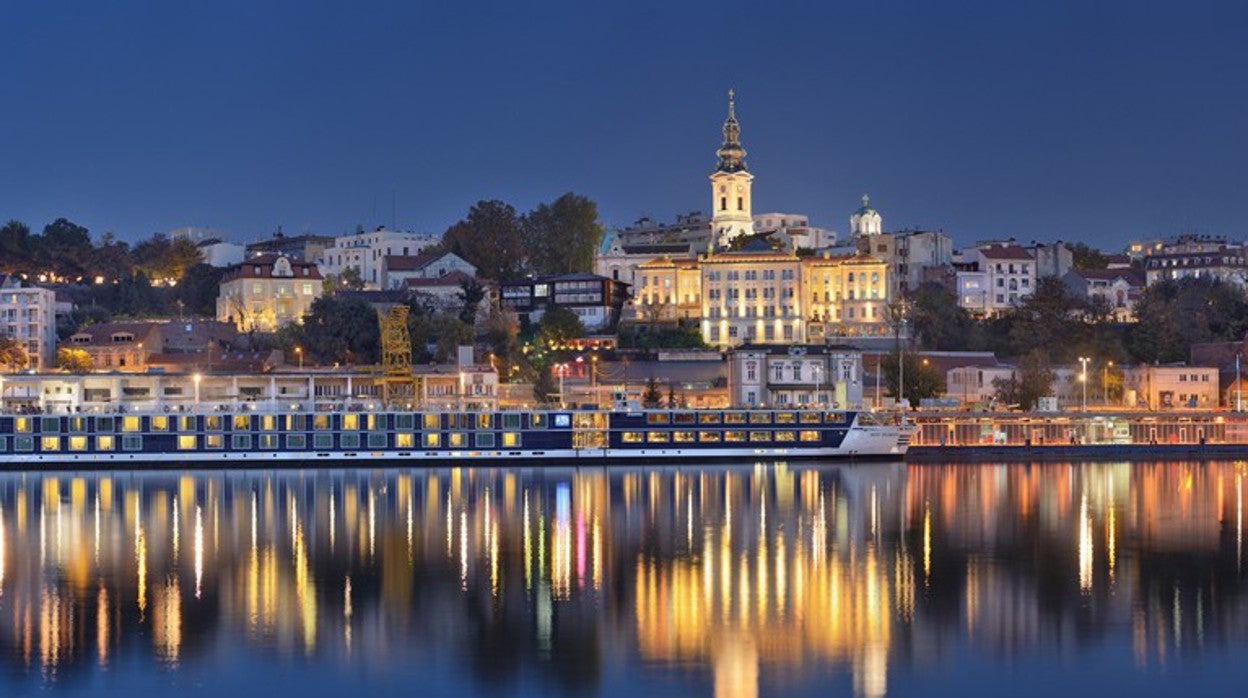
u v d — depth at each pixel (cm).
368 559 16900
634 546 17800
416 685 11856
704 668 12275
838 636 13262
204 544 17925
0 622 13788
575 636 13275
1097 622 13812
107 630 13500
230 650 12838
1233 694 11644
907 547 17788
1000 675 12112
